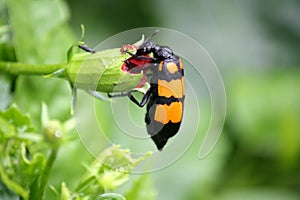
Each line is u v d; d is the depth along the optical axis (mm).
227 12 615
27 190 380
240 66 604
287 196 535
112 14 559
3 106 397
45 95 422
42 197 381
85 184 375
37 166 379
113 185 375
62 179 412
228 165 537
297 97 560
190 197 492
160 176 492
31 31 423
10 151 381
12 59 401
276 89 562
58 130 379
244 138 543
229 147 539
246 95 556
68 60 374
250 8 625
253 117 548
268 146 542
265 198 532
